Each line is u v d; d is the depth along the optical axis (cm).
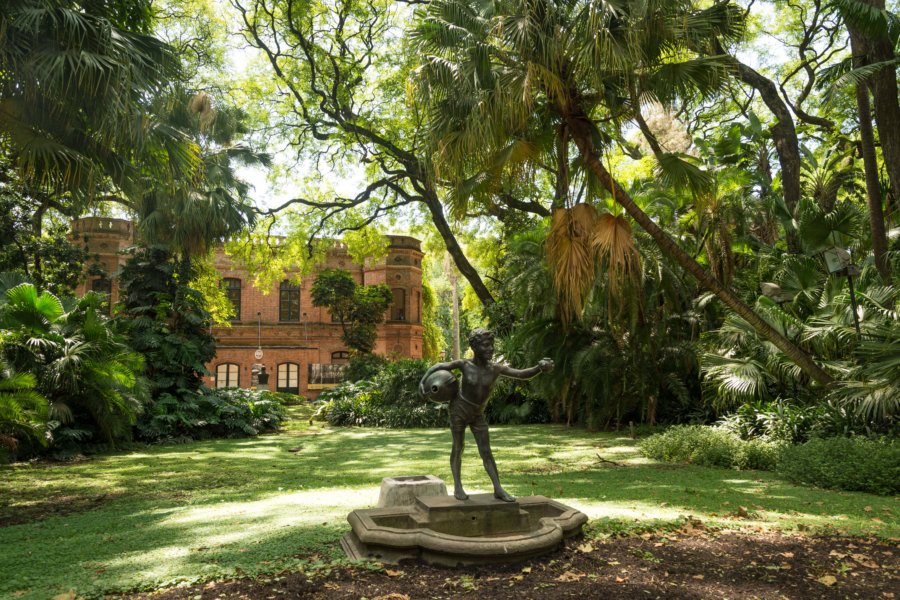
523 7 794
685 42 794
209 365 3375
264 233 2597
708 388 1229
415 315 3597
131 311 1605
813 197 1628
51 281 1914
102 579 397
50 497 759
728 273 1304
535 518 498
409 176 2278
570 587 379
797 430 971
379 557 427
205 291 2484
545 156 948
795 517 580
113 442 1241
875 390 830
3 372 990
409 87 845
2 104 770
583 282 884
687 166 923
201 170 1280
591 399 1532
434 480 562
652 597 366
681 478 828
